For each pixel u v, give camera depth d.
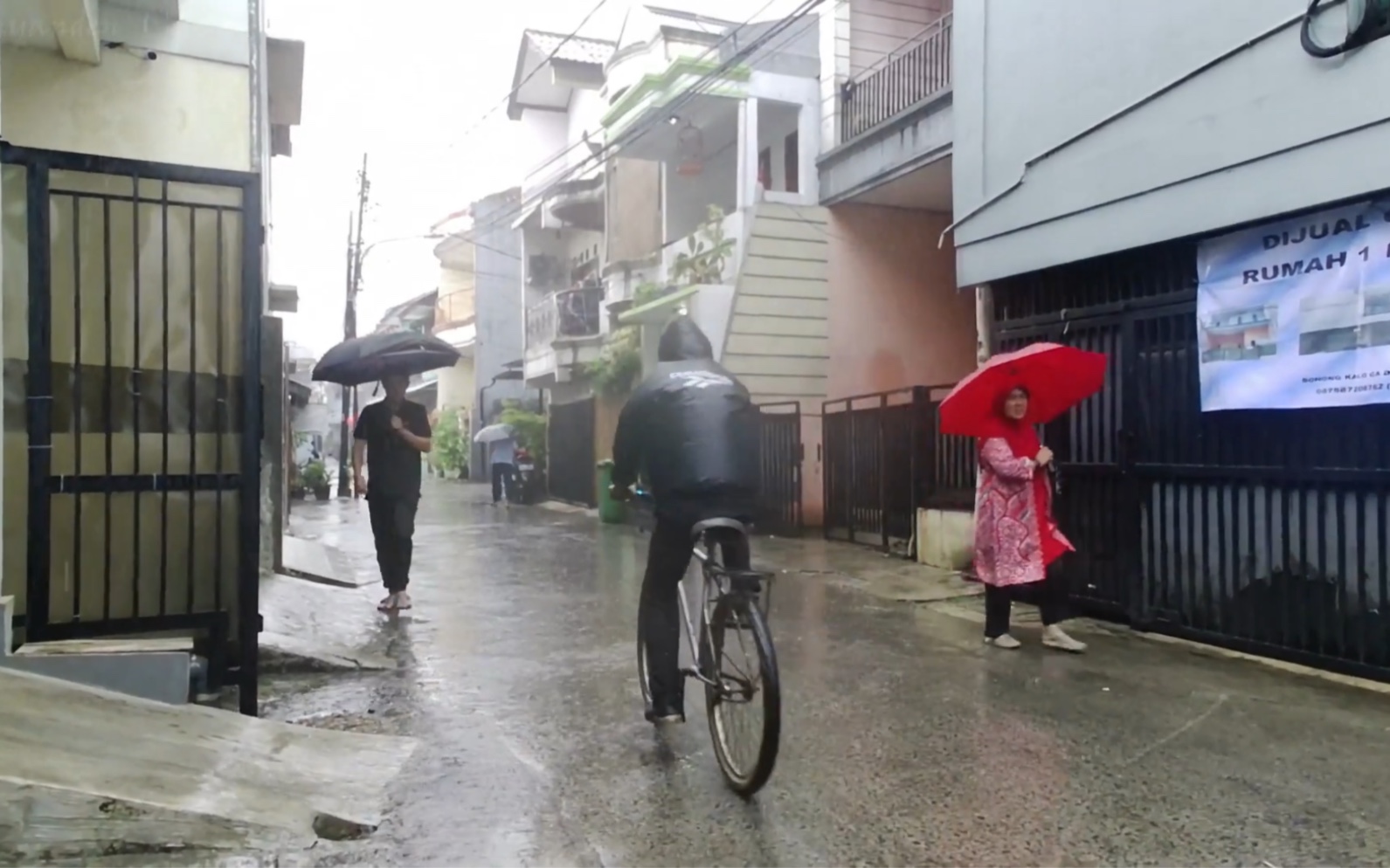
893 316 15.01
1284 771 4.32
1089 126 7.18
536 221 26.86
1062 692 5.60
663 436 4.50
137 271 4.96
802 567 10.55
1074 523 7.72
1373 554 5.70
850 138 14.34
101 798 3.34
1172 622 6.91
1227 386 6.37
